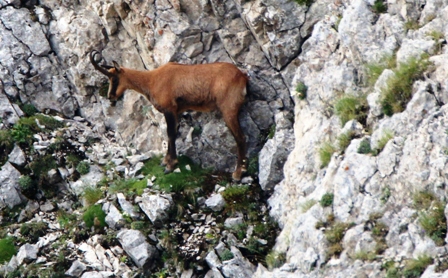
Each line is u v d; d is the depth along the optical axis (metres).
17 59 67.81
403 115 48.12
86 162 63.62
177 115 60.78
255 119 60.53
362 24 54.22
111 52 66.31
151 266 55.38
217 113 61.16
